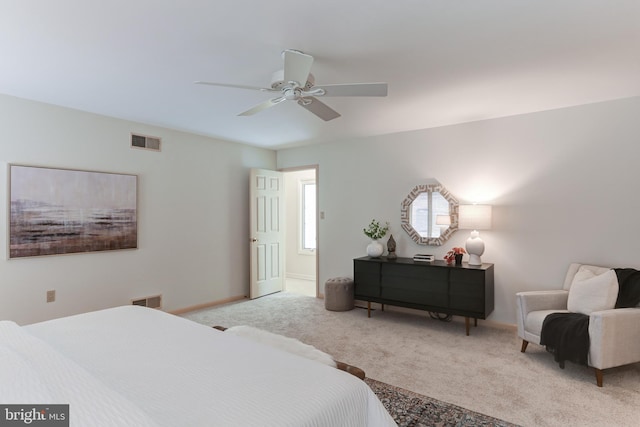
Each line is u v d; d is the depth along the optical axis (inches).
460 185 167.0
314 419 44.9
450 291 152.0
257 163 224.7
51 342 69.6
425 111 146.6
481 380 107.4
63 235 139.5
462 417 87.7
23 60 98.3
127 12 74.6
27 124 131.0
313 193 287.7
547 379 107.9
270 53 94.3
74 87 119.0
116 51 93.0
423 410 90.9
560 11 74.9
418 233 177.9
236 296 210.8
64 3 71.0
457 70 105.3
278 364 60.1
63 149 140.0
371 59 97.8
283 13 75.3
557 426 83.9
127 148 159.8
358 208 199.3
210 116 153.6
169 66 102.6
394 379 108.1
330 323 165.2
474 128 163.0
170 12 74.8
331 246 210.1
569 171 141.8
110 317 87.5
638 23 79.2
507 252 155.8
